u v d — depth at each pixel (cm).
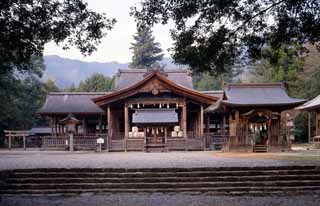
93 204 1208
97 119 4534
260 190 1432
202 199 1284
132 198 1309
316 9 1056
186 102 3922
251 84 3400
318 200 1252
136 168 1565
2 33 1104
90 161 2117
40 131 5506
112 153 3234
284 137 3152
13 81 4594
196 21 1193
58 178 1520
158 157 2475
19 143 4981
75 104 4419
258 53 1220
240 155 2588
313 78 4822
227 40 1205
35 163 1994
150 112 3781
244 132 3108
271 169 1572
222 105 3166
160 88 3778
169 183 1470
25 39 1146
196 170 1553
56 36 1188
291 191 1420
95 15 1218
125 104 3859
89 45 1248
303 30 1095
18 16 1106
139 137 3706
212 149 3697
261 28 1183
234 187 1446
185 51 1222
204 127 4353
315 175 1529
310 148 3459
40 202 1249
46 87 6031
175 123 3662
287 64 4962
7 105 4703
